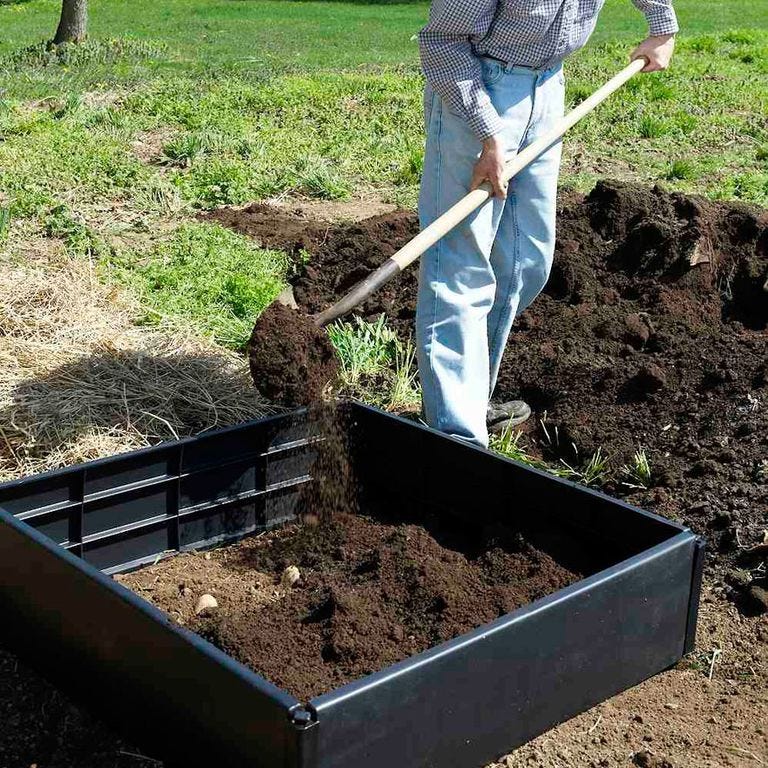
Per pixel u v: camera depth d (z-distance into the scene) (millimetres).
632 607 3365
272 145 10133
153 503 4184
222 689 2842
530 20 4277
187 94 12570
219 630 3539
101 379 5219
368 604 3662
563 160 9992
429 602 3662
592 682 3346
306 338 4270
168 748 3119
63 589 3326
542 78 4551
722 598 4074
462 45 4289
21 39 19359
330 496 4609
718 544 4359
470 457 4184
